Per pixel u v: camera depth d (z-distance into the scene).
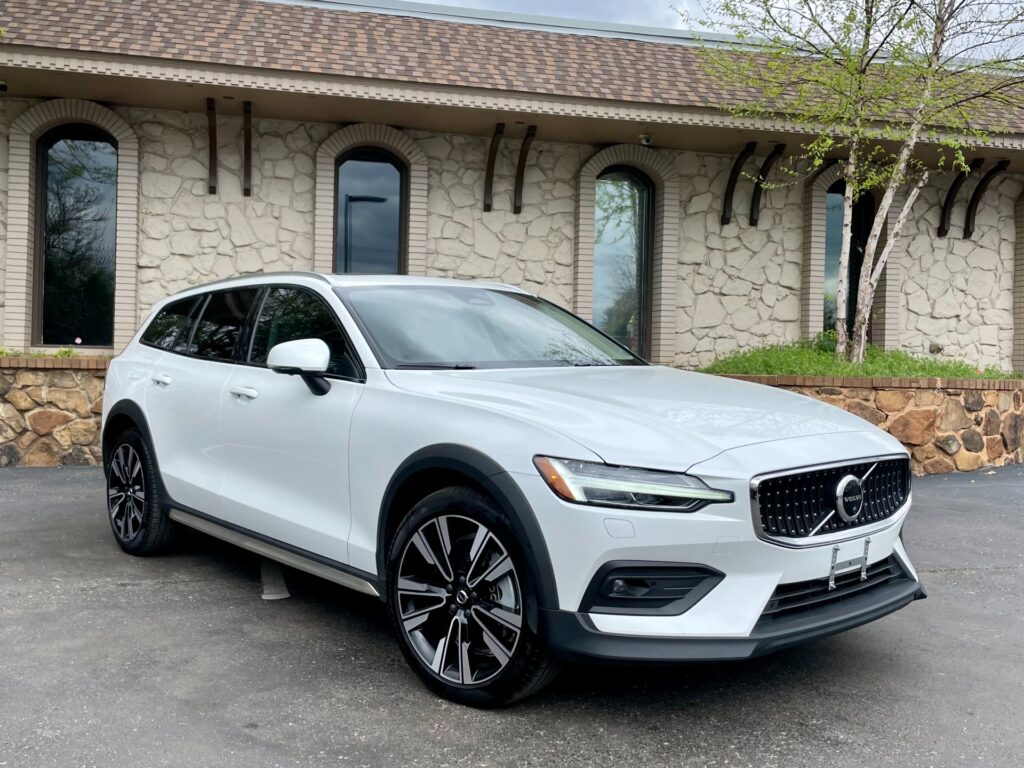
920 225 12.06
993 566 5.17
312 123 10.42
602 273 11.48
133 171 9.90
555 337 4.40
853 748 2.83
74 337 10.24
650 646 2.72
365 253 10.81
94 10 9.33
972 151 11.00
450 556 3.13
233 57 8.93
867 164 10.32
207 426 4.41
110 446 5.36
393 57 9.66
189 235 10.21
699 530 2.75
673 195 11.22
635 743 2.85
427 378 3.54
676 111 9.83
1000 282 12.20
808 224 11.53
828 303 11.99
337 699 3.16
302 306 4.18
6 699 3.10
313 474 3.73
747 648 2.74
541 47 10.70
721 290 11.48
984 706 3.17
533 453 2.89
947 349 12.15
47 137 10.06
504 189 10.95
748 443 2.96
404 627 3.26
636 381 3.73
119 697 3.14
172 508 4.73
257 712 3.04
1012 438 9.20
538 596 2.83
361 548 3.47
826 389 8.62
